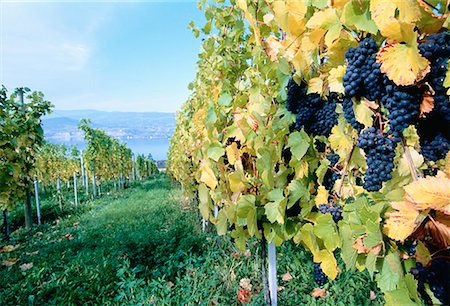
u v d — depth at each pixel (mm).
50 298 4047
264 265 2900
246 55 2896
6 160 6402
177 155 9539
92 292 4059
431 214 965
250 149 2594
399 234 992
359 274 3645
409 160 1040
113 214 9516
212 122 3195
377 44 1063
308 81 1615
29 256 5836
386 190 1198
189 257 4676
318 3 1309
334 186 1656
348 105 1224
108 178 17844
